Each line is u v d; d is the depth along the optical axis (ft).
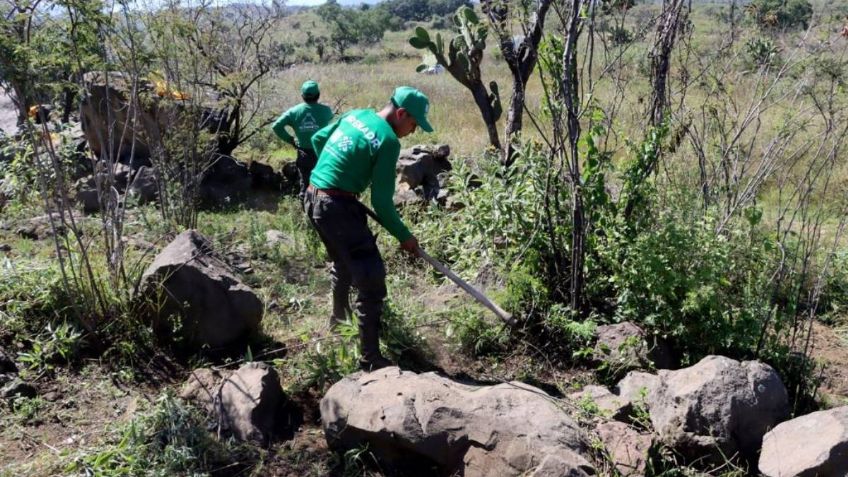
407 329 14.99
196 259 14.67
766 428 11.98
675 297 14.47
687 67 19.47
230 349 14.83
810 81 16.88
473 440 10.82
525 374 14.64
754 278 15.57
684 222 15.42
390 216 13.12
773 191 25.23
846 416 10.94
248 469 11.32
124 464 11.10
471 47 23.72
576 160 14.87
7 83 13.56
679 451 11.89
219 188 27.96
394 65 98.37
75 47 14.15
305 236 21.15
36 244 20.11
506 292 15.62
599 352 14.66
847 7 17.19
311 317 16.71
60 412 12.58
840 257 19.25
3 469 11.02
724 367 12.28
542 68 14.97
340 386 12.03
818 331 17.44
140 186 25.34
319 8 144.77
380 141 12.70
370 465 11.50
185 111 22.77
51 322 14.24
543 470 9.89
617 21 16.76
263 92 31.48
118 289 14.73
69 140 23.56
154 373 13.91
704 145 18.93
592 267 15.81
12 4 13.35
